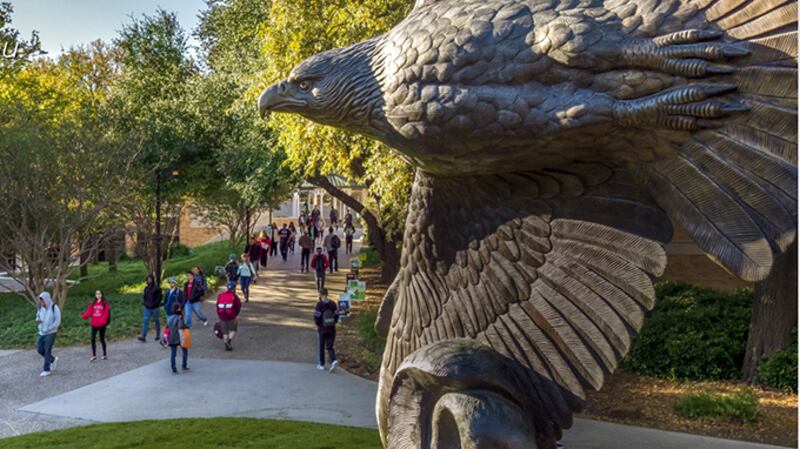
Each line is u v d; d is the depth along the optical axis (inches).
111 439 298.7
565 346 117.6
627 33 100.6
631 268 111.0
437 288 134.4
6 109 671.8
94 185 660.7
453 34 109.3
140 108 874.1
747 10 94.8
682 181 102.3
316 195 1542.8
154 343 530.0
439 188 129.1
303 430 310.2
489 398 115.0
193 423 324.5
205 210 1182.9
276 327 577.3
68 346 524.7
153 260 875.4
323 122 128.3
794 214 92.4
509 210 122.8
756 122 94.5
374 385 405.4
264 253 948.0
